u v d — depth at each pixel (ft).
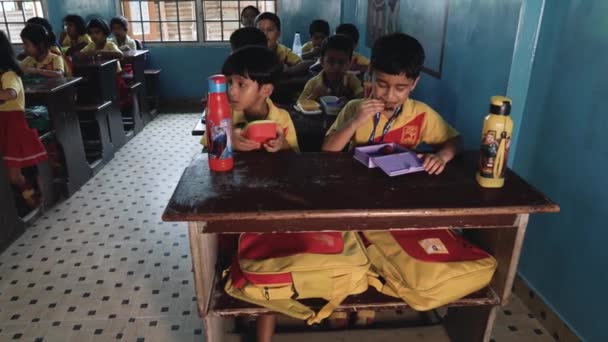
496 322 5.65
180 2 18.10
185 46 17.33
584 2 4.71
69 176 9.39
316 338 5.22
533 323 5.64
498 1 5.70
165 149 12.59
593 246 4.75
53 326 5.64
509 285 3.88
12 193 7.59
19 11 17.43
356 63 10.93
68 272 6.77
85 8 17.04
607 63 4.44
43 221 8.35
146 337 5.47
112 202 9.19
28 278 6.61
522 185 3.68
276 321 5.59
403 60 3.87
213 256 4.04
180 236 7.84
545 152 5.41
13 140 8.08
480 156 3.63
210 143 3.75
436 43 7.75
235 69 4.31
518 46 5.39
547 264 5.53
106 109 11.56
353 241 4.10
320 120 7.11
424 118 4.60
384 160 3.92
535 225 5.74
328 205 3.26
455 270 3.84
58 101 9.02
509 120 3.48
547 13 5.24
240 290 3.80
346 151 4.49
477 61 6.30
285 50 12.16
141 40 17.65
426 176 3.82
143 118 14.92
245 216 3.13
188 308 5.97
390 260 4.03
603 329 4.66
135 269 6.85
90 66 10.98
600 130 4.56
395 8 10.19
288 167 3.94
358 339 5.24
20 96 8.04
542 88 5.39
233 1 17.67
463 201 3.37
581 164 4.84
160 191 9.77
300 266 3.69
